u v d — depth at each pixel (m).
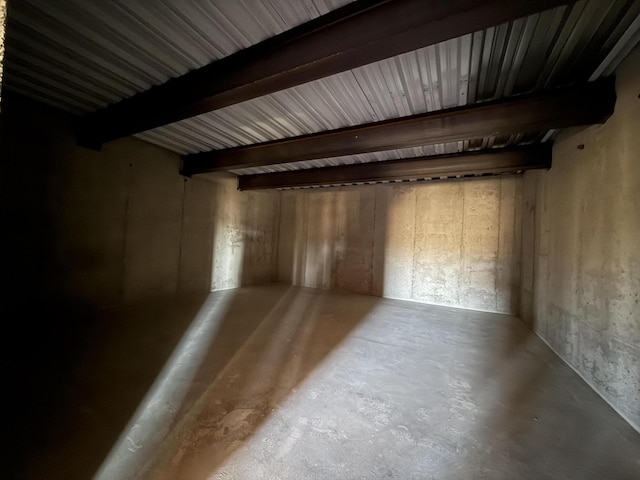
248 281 6.60
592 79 2.22
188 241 5.16
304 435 1.67
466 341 3.34
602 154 2.23
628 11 1.56
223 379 2.28
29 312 3.18
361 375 2.43
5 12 0.61
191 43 2.02
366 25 1.63
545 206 3.47
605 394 2.11
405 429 1.75
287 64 1.90
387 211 5.94
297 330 3.57
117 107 3.06
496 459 1.53
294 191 7.17
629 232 1.89
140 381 2.19
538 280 3.64
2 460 1.37
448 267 5.27
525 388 2.27
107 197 3.88
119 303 4.09
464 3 1.40
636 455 1.57
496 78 2.26
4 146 2.94
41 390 1.98
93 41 2.05
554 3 1.31
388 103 2.72
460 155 4.05
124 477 1.33
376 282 6.03
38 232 3.22
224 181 5.91
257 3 1.64
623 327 1.93
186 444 1.56
